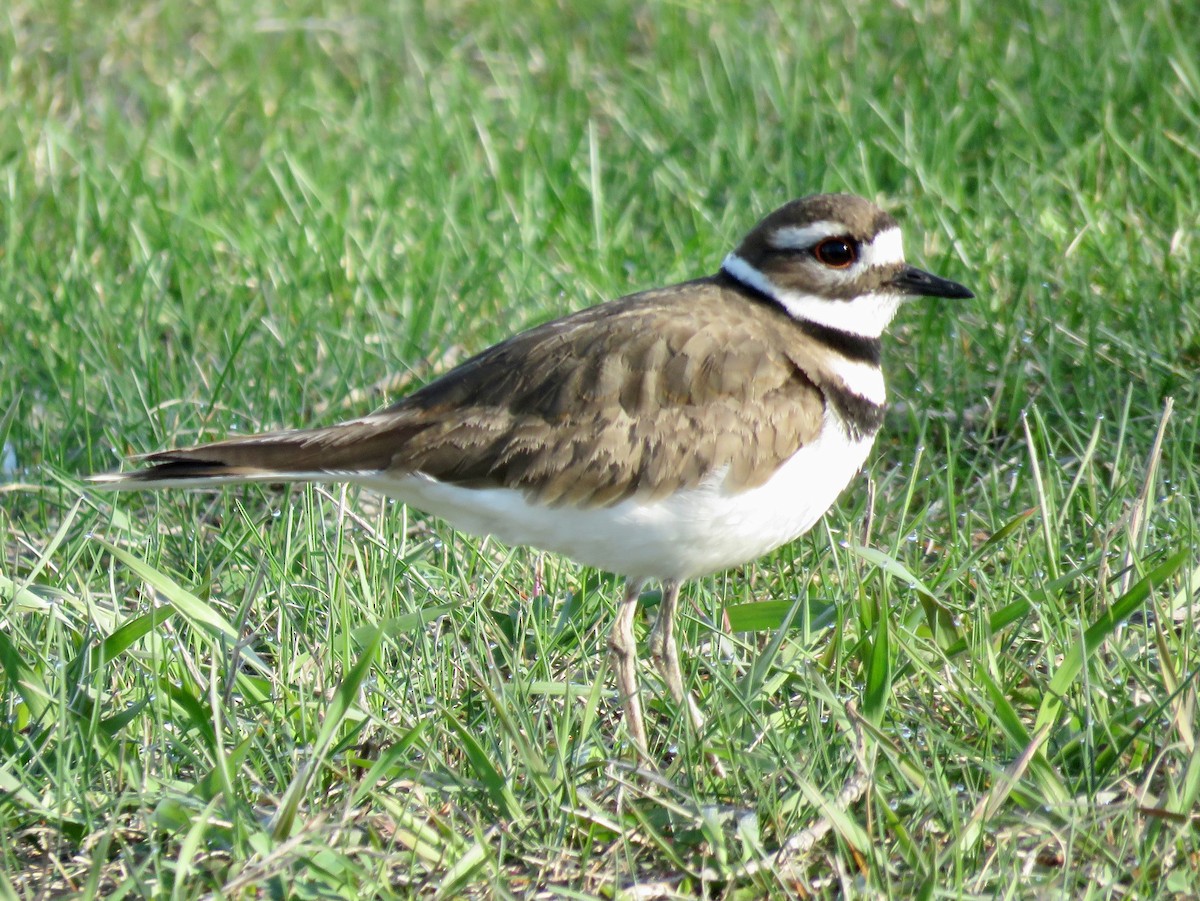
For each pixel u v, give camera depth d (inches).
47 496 483.5
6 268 604.1
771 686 360.8
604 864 318.7
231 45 828.0
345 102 776.3
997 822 315.6
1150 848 302.0
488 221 643.5
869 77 736.3
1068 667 339.3
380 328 551.8
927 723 336.5
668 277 592.1
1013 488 459.5
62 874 310.5
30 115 730.8
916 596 395.5
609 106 740.7
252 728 350.6
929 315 536.1
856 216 382.6
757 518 366.3
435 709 357.1
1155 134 641.6
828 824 313.6
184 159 711.7
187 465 365.4
